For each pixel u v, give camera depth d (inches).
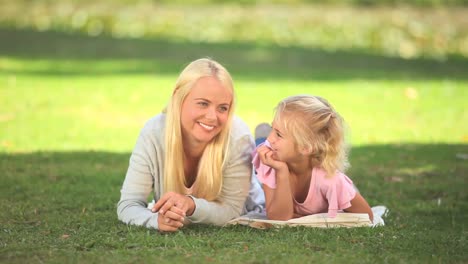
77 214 183.6
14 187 211.3
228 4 783.7
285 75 500.1
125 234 158.7
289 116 164.1
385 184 228.5
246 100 401.4
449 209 198.4
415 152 281.0
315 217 167.9
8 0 793.6
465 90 451.8
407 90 434.3
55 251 144.9
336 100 409.7
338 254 144.4
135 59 562.9
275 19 746.2
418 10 765.9
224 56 588.4
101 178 227.1
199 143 161.9
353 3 776.3
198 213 160.4
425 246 152.7
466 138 312.3
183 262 137.8
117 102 390.3
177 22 737.0
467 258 144.9
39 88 423.2
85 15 746.2
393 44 668.7
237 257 141.1
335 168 165.9
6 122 326.0
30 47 604.1
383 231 165.2
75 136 302.5
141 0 781.9
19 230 165.8
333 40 686.5
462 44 676.1
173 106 160.4
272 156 167.3
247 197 184.7
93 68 512.1
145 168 165.8
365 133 323.3
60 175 229.6
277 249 146.9
